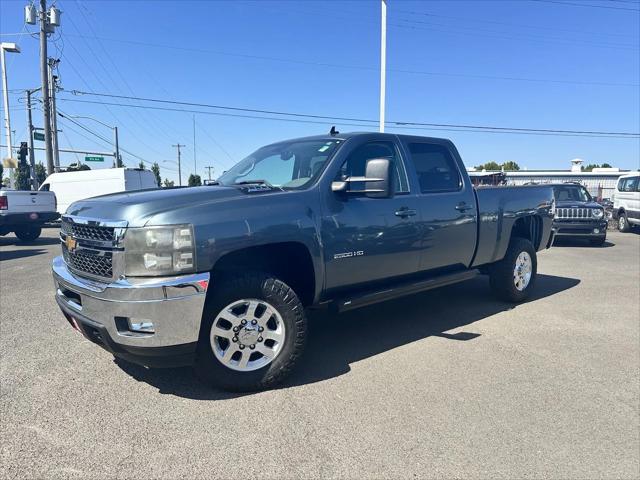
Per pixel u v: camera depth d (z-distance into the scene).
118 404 3.50
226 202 3.57
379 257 4.48
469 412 3.41
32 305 6.43
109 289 3.28
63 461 2.79
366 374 4.07
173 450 2.91
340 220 4.14
